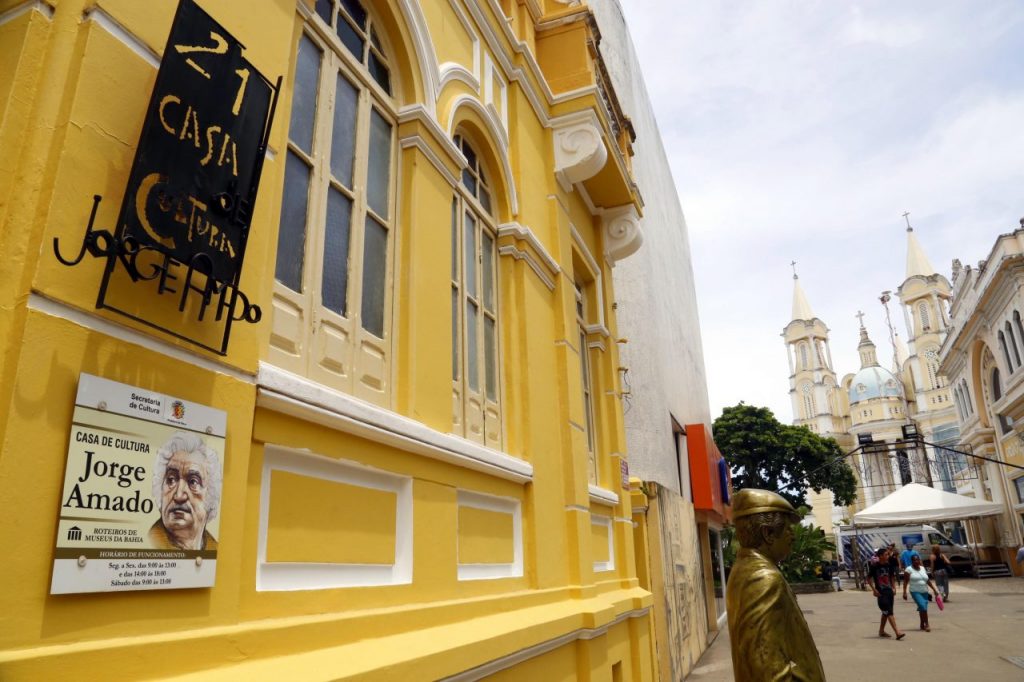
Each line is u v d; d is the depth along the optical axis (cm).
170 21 234
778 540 329
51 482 175
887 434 6725
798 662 294
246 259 250
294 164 324
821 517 6506
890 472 6128
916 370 6869
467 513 437
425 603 357
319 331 324
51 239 185
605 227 895
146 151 201
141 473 198
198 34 223
